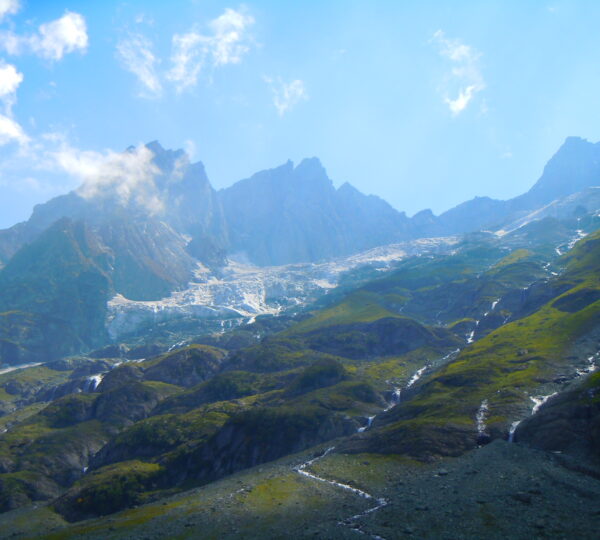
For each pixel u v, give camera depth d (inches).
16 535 6048.2
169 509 4628.4
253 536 3540.8
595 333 7805.1
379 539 3164.4
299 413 7401.6
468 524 3218.5
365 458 5255.9
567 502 3395.7
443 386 7268.7
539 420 4928.6
